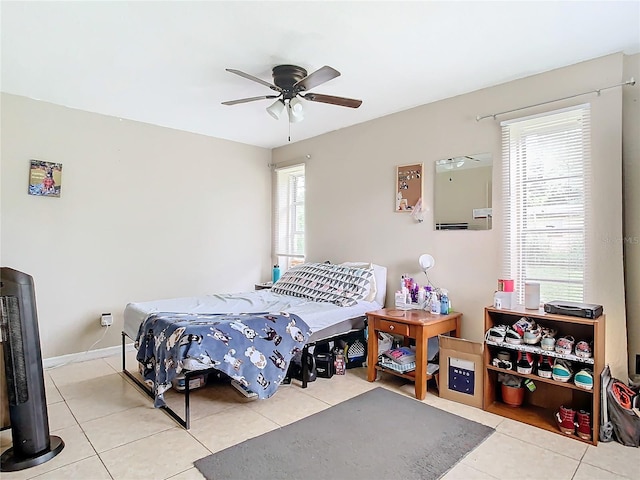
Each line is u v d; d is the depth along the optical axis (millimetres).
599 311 2404
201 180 4625
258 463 2041
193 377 2686
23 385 2027
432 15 2143
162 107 3684
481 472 1979
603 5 2047
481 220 3215
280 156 5219
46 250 3566
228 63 2742
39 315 3527
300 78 2789
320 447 2199
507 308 2723
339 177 4418
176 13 2119
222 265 4832
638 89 2561
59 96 3412
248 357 2549
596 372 2266
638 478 1927
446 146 3447
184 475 1938
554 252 2850
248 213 5098
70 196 3691
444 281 3455
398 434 2354
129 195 4062
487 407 2703
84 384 3152
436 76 2977
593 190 2635
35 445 2049
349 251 4312
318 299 3746
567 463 2059
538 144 2941
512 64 2766
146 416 2590
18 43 2457
